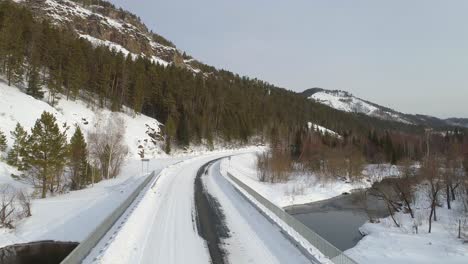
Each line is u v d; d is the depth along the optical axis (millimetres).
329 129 158625
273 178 55188
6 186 35406
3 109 50125
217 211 21859
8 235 22156
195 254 13375
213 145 102125
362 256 20344
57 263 18344
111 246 13062
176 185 34344
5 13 73188
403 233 26328
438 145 86125
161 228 17219
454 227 27828
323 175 56750
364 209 37656
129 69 94000
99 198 30609
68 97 72750
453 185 40938
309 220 32438
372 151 83312
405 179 43031
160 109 97188
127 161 64000
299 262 12586
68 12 176250
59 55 75250
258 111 138500
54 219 24906
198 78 130625
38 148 34719
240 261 12672
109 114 74125
